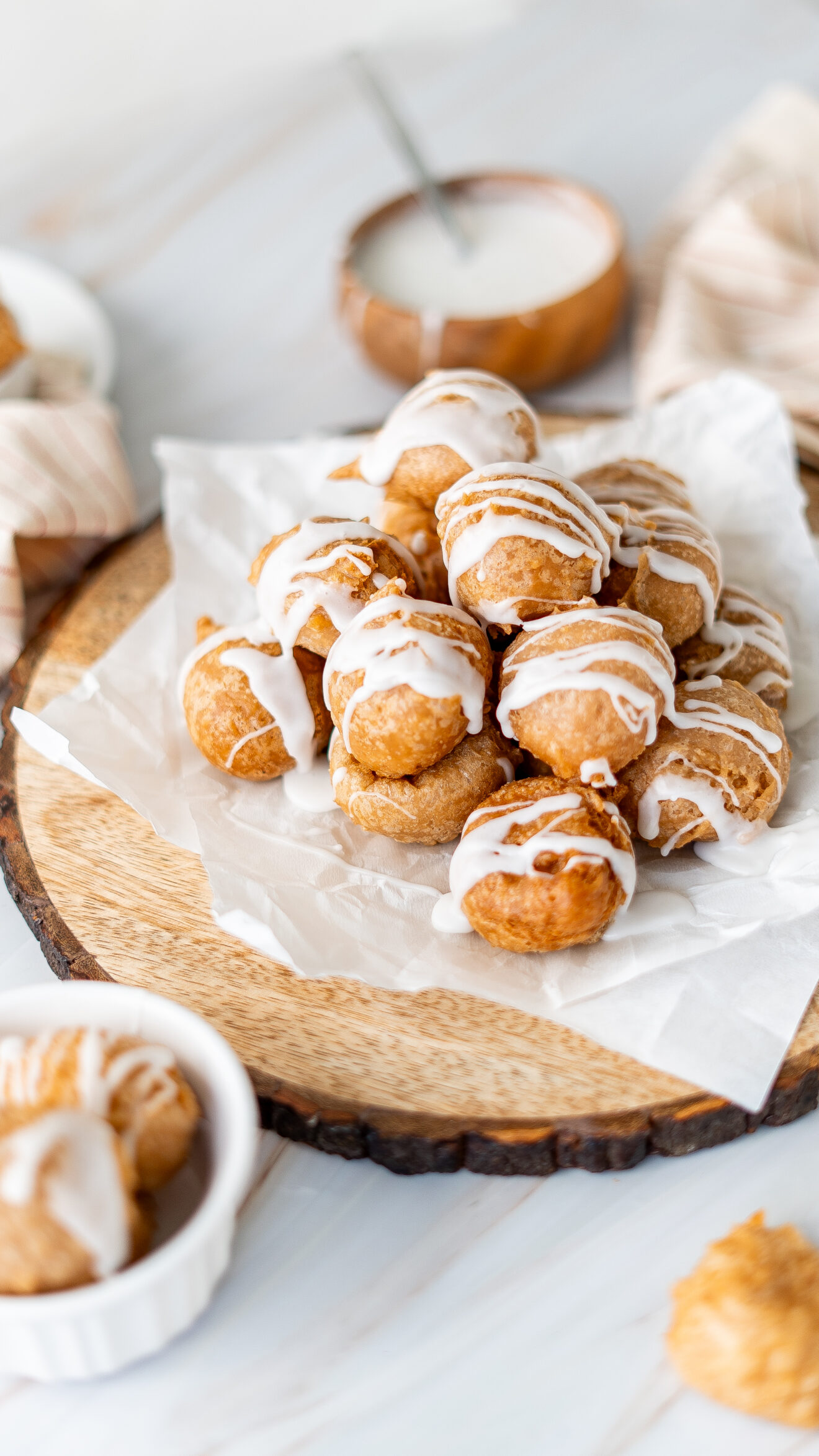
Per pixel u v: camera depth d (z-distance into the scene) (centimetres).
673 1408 62
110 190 108
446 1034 67
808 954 67
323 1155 66
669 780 69
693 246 91
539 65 116
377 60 120
